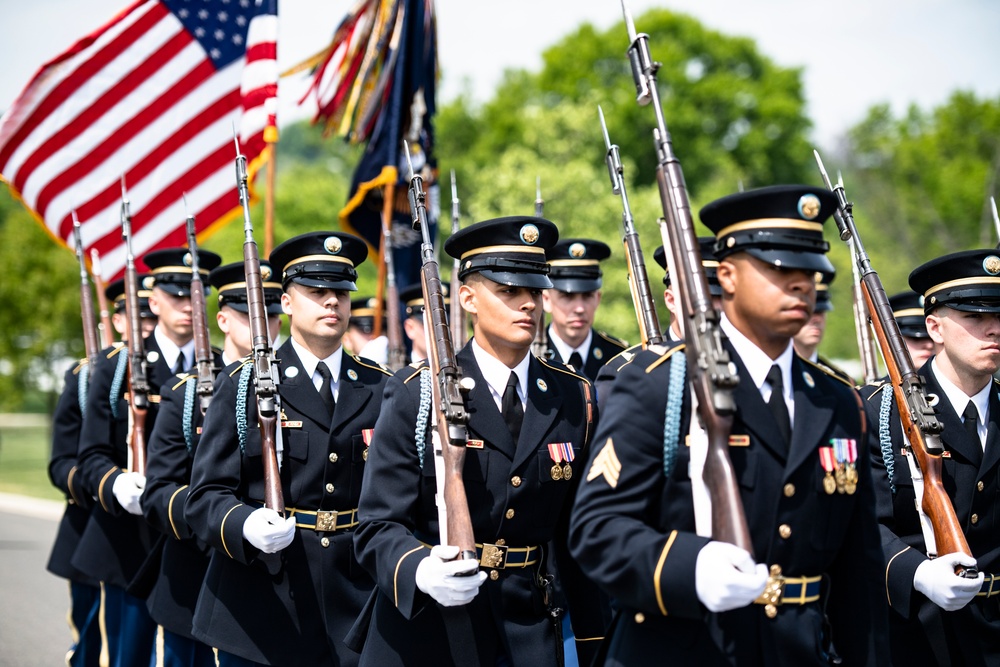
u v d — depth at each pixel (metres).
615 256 30.83
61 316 28.81
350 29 12.38
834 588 4.61
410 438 5.47
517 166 34.62
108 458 8.66
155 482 7.20
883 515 6.07
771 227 4.23
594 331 9.64
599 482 4.39
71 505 9.52
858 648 4.48
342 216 12.01
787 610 4.35
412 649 5.37
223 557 6.57
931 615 5.95
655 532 4.22
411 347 12.31
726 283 4.41
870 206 43.84
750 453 4.32
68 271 28.75
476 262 5.46
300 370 6.74
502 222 5.43
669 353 4.45
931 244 42.72
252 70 10.92
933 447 5.57
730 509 4.03
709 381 4.11
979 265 5.89
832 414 4.45
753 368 4.42
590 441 5.61
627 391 4.45
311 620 6.46
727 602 3.92
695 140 47.69
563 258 9.10
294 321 6.78
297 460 6.56
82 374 9.41
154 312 9.05
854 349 40.62
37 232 29.06
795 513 4.32
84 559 8.65
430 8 12.44
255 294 6.55
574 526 4.43
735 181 45.44
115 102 11.47
